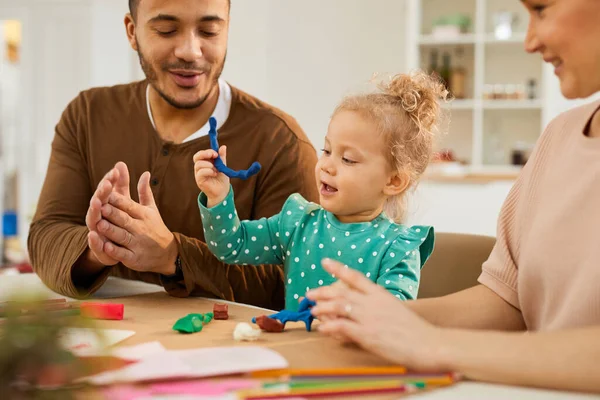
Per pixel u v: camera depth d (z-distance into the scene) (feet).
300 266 3.78
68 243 3.95
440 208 12.36
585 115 2.90
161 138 4.65
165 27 4.13
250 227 3.92
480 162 13.92
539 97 14.08
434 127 4.04
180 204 4.57
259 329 2.64
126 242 3.57
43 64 16.28
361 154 3.64
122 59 16.10
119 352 2.27
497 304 2.98
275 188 4.62
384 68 14.82
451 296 3.01
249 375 2.07
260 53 15.15
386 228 3.71
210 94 4.57
